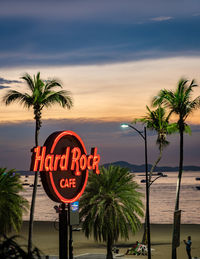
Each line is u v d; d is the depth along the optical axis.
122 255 45.56
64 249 34.03
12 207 37.59
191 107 46.22
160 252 47.62
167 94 46.44
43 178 32.91
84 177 36.50
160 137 52.59
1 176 38.25
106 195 41.22
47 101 45.38
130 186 42.12
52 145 33.19
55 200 33.75
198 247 50.91
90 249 50.03
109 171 41.94
